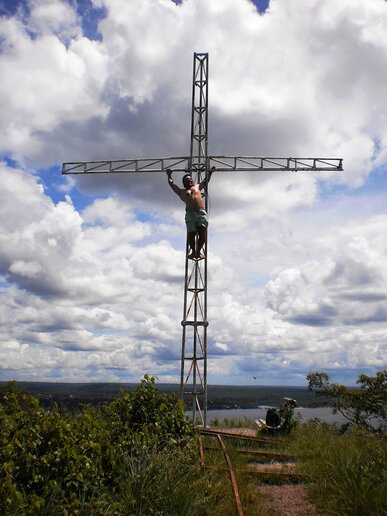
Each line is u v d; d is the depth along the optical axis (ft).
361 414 47.70
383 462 20.89
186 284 46.96
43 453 16.75
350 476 19.53
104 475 18.34
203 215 46.16
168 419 25.38
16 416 17.69
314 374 51.19
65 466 16.71
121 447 20.48
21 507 14.08
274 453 28.30
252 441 32.86
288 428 38.91
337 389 49.75
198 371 45.60
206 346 45.73
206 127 50.88
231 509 17.53
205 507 17.69
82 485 16.71
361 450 24.53
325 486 20.01
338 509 17.80
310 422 46.26
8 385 19.38
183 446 24.17
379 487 17.95
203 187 48.85
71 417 21.98
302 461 26.04
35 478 15.55
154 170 51.13
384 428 45.37
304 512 17.95
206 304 46.55
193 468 20.74
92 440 19.20
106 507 16.40
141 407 25.95
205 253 47.16
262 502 18.94
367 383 50.14
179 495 17.37
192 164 50.31
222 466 22.65
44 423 17.83
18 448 16.48
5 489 14.06
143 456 19.93
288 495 20.24
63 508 14.55
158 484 17.92
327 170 50.85
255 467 24.30
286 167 50.55
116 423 23.53
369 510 16.67
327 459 24.09
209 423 47.75
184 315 46.50
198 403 45.16
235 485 19.07
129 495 16.76
